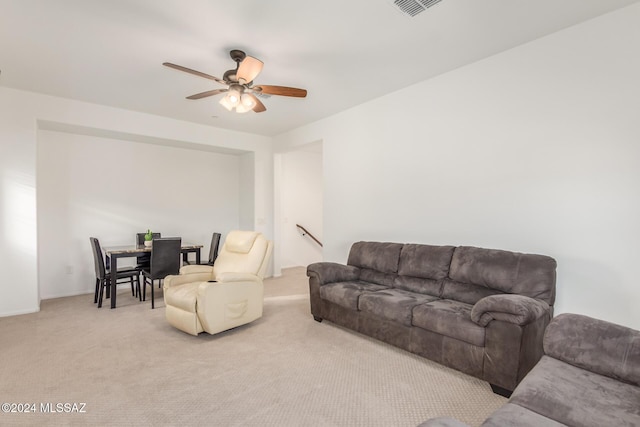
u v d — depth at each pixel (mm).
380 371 2477
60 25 2486
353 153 4402
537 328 2215
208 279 3775
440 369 2508
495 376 2158
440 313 2473
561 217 2643
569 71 2582
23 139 3807
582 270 2543
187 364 2584
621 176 2371
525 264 2547
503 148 2965
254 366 2553
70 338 3102
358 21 2445
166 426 1839
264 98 4008
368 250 3725
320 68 3240
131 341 3039
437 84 3443
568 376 1537
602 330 1645
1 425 1842
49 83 3605
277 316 3791
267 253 3641
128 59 3041
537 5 2279
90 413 1955
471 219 3199
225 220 6324
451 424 1035
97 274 4305
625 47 2334
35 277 3902
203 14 2348
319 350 2854
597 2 2264
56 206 4645
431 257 3158
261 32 2586
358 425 1854
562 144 2631
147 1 2199
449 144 3357
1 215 3701
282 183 6906
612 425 1191
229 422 1876
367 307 2943
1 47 2820
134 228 5293
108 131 4512
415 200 3680
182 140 5082
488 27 2551
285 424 1860
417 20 2439
